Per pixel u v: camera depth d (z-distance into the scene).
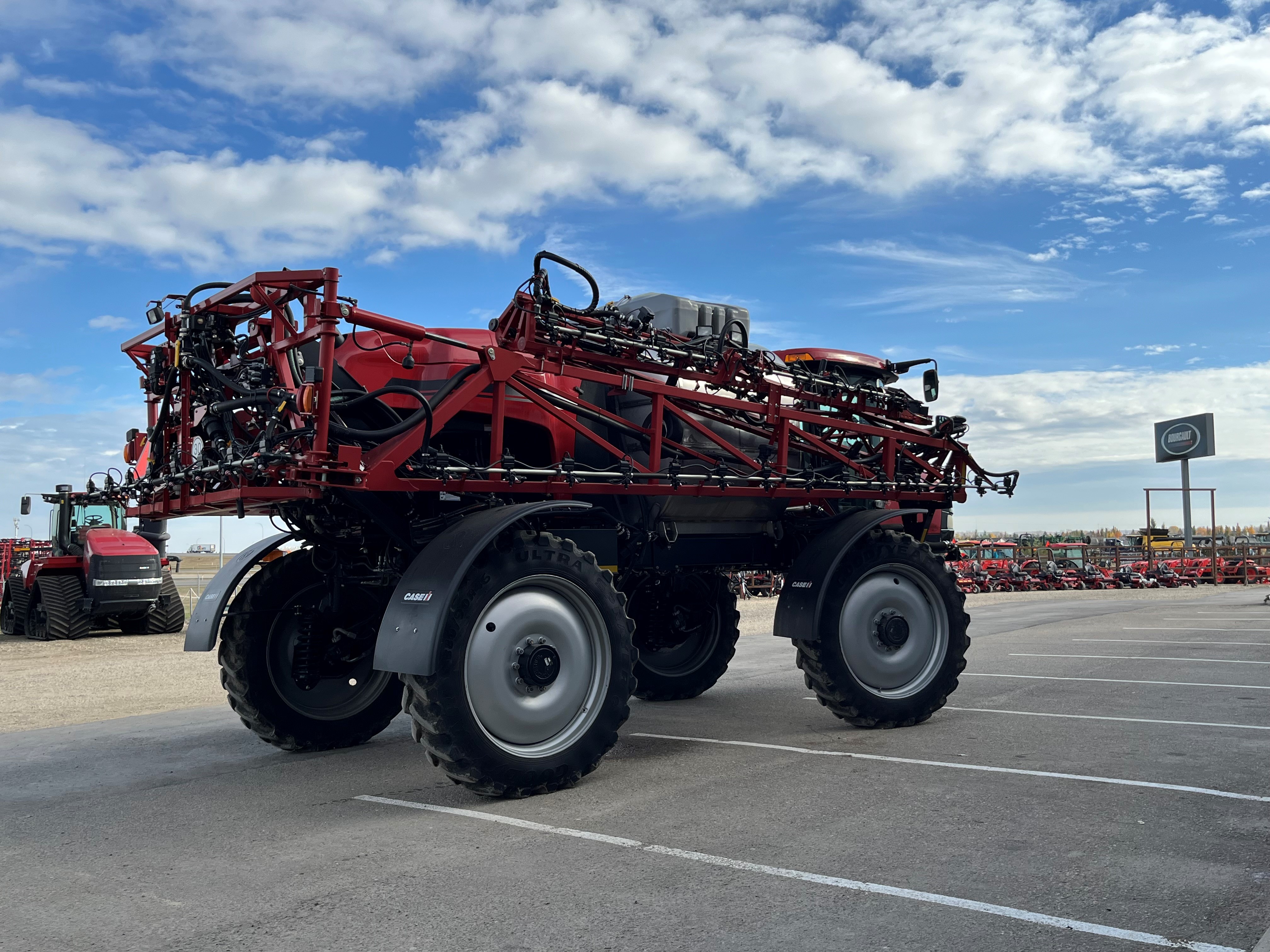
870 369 7.89
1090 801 4.38
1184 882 3.29
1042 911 3.06
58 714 8.66
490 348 5.31
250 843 4.11
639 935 2.95
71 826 4.49
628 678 5.08
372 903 3.29
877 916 3.05
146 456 5.94
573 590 4.97
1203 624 15.64
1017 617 18.69
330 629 6.30
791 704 7.88
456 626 4.52
